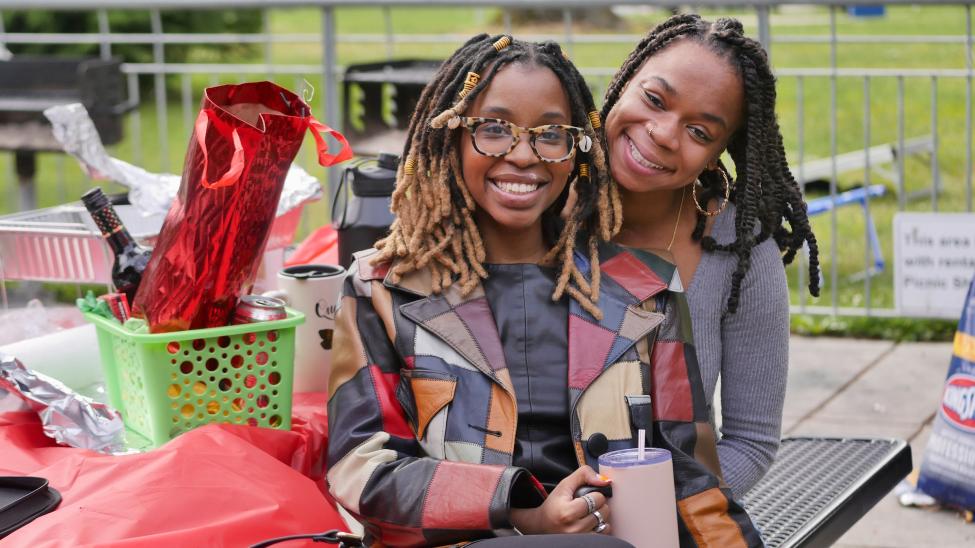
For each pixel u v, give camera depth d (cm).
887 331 489
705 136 206
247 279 198
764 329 216
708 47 207
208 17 1048
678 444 195
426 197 198
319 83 655
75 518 163
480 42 200
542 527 175
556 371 196
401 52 1114
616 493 175
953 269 450
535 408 193
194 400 196
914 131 718
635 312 199
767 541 229
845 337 493
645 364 197
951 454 328
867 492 258
